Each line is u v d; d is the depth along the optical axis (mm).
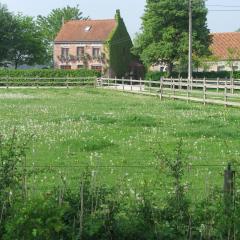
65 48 111875
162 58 86375
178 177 9203
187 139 21672
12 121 28156
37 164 16156
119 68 109688
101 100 46938
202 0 84625
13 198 8703
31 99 47500
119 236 8555
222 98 42156
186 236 8555
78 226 8492
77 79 77875
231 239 8344
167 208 8836
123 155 18000
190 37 61531
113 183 13172
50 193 8688
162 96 49344
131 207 8797
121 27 110188
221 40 108750
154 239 8516
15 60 112625
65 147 19391
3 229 8406
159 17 85125
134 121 27938
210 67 102562
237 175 8953
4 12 110375
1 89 68000
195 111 34875
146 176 14102
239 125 26094
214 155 18000
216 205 8578
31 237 7969
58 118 29797
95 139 21125
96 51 109500
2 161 9070
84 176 9688
